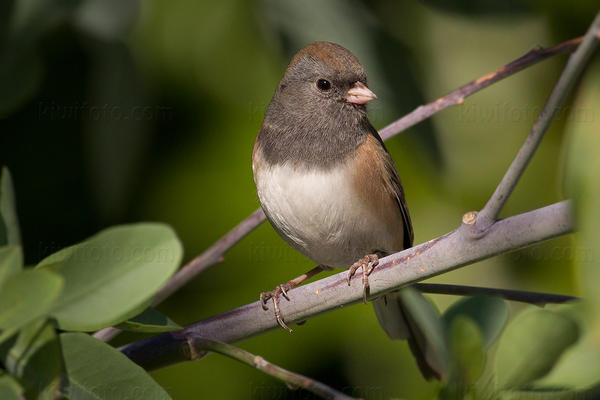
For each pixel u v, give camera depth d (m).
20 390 2.74
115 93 3.17
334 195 3.17
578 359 2.76
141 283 2.71
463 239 3.07
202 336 3.10
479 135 3.27
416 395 3.24
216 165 3.26
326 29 3.17
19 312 2.50
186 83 3.24
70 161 3.24
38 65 3.10
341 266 3.19
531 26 3.26
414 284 3.11
